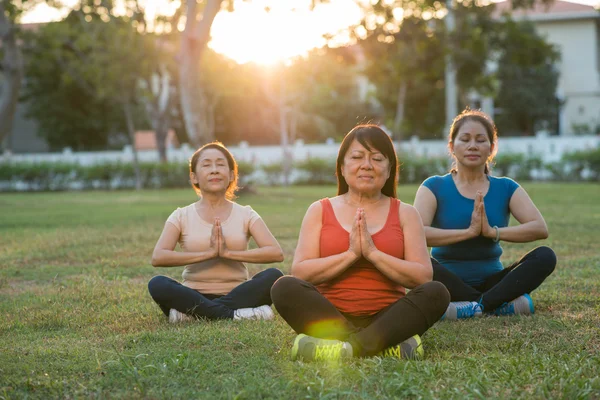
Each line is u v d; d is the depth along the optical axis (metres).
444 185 4.42
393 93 24.09
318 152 24.31
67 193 21.58
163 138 24.72
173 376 2.85
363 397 2.53
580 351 3.20
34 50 23.81
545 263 4.09
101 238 8.41
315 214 3.40
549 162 22.80
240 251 4.19
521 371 2.83
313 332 3.16
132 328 3.94
